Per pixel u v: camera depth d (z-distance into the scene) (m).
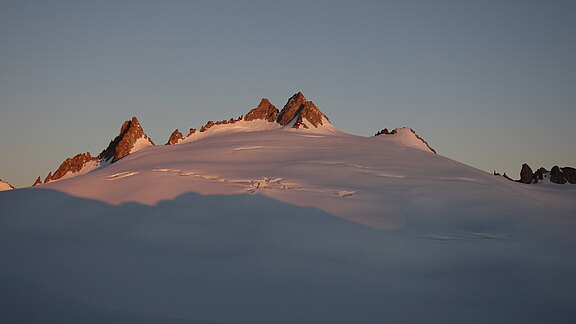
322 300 24.67
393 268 31.27
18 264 29.45
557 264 32.69
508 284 28.86
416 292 26.97
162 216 41.00
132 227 38.78
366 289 26.95
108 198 46.56
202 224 39.28
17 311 21.05
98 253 32.69
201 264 30.92
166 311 22.20
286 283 27.48
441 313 23.39
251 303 23.84
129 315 21.38
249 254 32.84
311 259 32.00
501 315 23.55
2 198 47.53
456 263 32.66
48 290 24.59
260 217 40.47
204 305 23.33
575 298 26.92
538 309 24.89
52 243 35.06
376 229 38.38
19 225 39.91
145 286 26.05
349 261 32.00
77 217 41.56
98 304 22.75
